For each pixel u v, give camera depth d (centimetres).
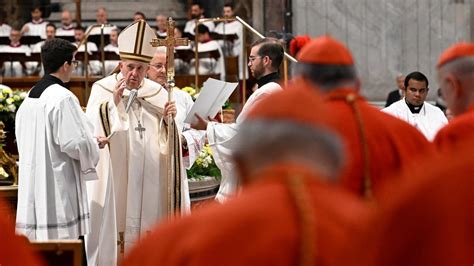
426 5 3064
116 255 1542
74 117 1423
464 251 537
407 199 537
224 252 518
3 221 581
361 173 868
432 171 544
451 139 837
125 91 1570
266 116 548
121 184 1556
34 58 3256
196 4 3509
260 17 3325
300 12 3111
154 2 3853
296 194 528
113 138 1539
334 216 526
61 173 1441
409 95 1844
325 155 545
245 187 556
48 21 3688
